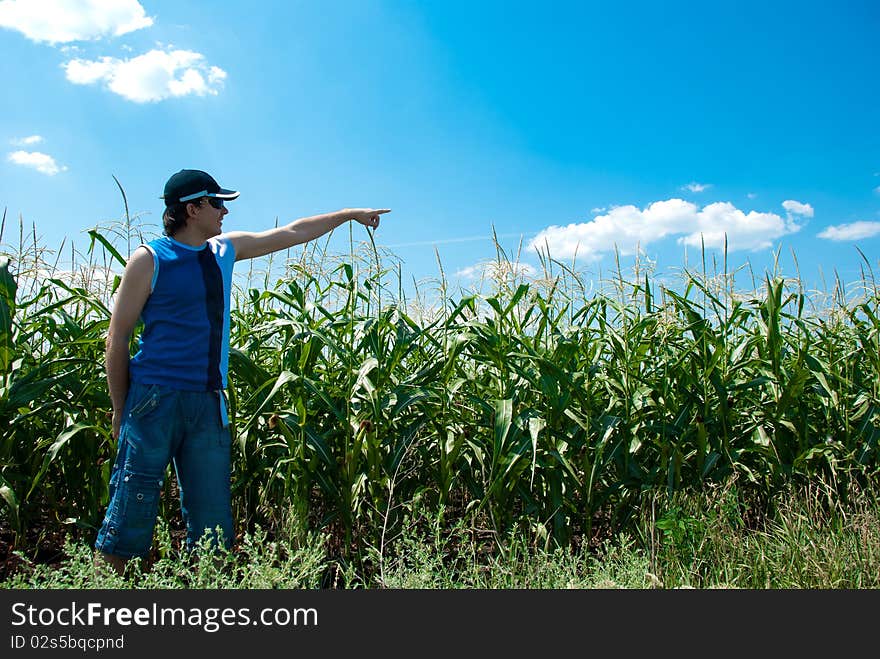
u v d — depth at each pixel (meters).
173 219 3.36
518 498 4.96
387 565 3.50
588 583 3.29
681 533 3.71
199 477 3.32
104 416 4.27
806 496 4.75
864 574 3.44
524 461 4.27
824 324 5.62
